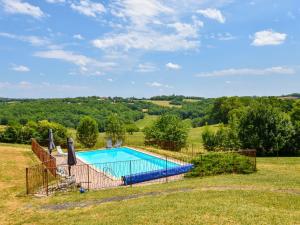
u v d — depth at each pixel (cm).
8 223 1449
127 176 2255
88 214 1483
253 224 1193
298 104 6000
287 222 1216
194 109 13400
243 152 3142
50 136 3472
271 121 4541
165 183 2180
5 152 3631
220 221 1227
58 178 2316
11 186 2098
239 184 1942
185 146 4941
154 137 5041
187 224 1205
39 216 1516
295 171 2706
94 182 2278
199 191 1788
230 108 9675
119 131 5188
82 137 4934
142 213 1375
